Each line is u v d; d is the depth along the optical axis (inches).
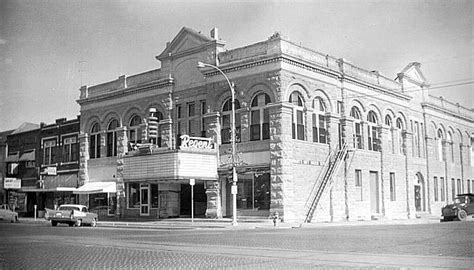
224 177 1439.5
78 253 610.2
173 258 545.3
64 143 1974.7
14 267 494.6
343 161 1480.1
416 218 1686.8
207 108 1471.5
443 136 1905.8
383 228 1042.1
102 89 1820.9
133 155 1487.5
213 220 1355.8
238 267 465.4
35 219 1690.5
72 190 1777.8
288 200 1291.8
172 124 1583.4
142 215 1621.6
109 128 1796.3
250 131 1381.6
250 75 1378.0
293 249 617.9
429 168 1829.5
